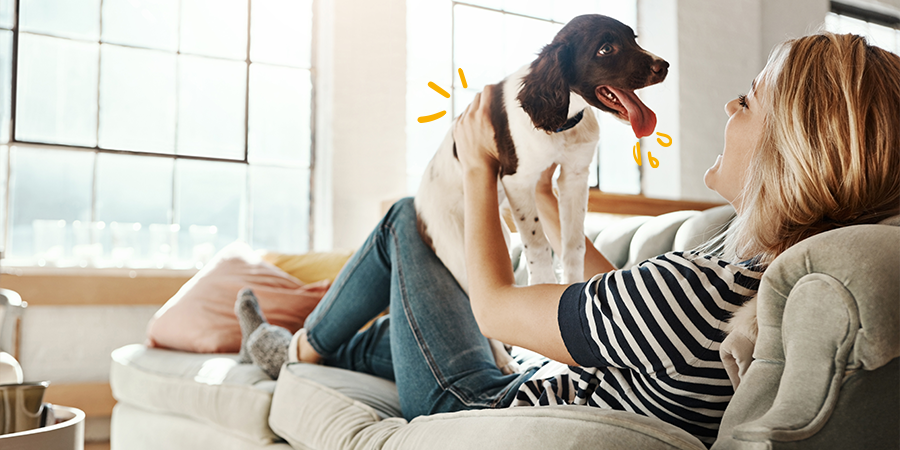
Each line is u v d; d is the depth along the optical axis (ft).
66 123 9.40
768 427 1.49
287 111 10.64
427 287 3.37
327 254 8.00
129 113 9.75
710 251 2.77
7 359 4.14
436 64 11.19
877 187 1.82
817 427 1.49
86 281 8.57
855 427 1.52
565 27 2.99
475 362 3.16
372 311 4.04
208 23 10.27
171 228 9.75
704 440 2.20
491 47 11.53
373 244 3.84
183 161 9.99
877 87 1.88
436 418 2.52
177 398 4.91
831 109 1.89
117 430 6.05
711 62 10.28
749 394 1.71
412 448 2.43
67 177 9.34
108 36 9.69
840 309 1.51
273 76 10.59
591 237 4.94
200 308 6.48
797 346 1.59
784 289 1.68
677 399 2.10
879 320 1.48
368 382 3.84
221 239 10.13
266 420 4.00
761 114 2.28
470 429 2.21
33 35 9.29
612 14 10.84
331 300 4.15
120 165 9.63
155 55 9.93
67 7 9.48
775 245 2.00
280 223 10.49
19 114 9.15
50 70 9.35
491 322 2.53
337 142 10.40
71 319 8.64
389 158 10.53
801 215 1.92
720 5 10.38
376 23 10.67
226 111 10.30
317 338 4.25
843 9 10.30
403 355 3.34
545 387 2.58
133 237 9.47
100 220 9.47
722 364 2.00
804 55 2.03
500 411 2.20
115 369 6.12
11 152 9.07
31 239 9.05
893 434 1.55
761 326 1.74
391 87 10.63
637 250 4.36
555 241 3.45
